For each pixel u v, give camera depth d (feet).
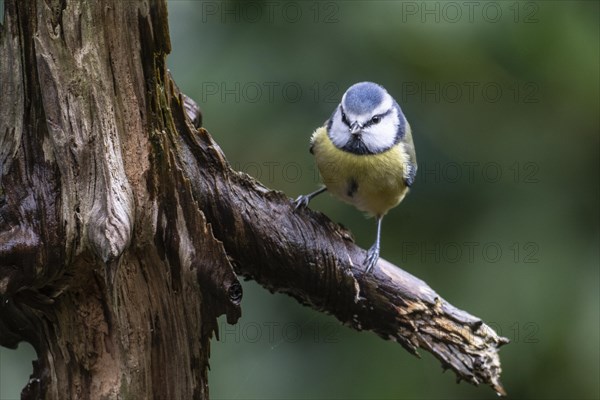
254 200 23.88
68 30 19.43
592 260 33.27
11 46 19.51
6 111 19.80
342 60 33.53
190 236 20.89
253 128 33.24
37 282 20.13
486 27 32.86
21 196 19.72
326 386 33.30
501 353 33.04
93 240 19.60
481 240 33.71
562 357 32.45
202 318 21.68
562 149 34.22
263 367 33.45
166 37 19.98
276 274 24.93
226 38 33.55
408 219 34.40
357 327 26.21
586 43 33.27
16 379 32.60
